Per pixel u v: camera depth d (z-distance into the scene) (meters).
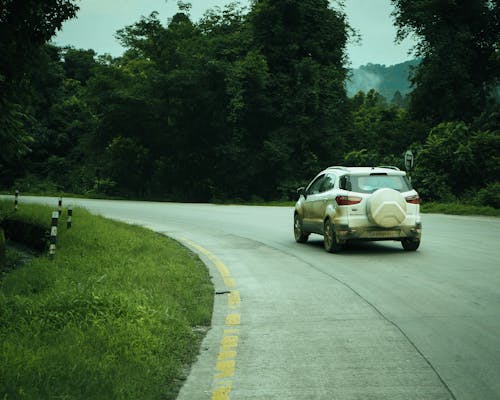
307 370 4.89
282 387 4.50
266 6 42.91
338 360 5.16
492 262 10.80
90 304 6.02
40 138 57.47
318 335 5.98
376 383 4.57
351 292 8.16
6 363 4.32
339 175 12.56
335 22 44.69
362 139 50.91
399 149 48.94
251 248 13.33
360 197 11.96
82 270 9.27
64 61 69.56
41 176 59.69
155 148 49.25
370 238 11.98
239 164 44.34
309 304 7.44
